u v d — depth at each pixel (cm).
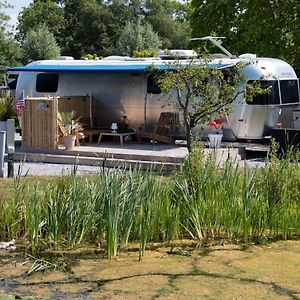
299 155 891
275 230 754
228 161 778
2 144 1139
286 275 614
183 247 707
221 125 1538
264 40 2100
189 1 2581
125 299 542
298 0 2034
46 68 1722
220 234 745
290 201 775
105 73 1730
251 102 1504
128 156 1397
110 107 1739
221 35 2339
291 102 1588
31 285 580
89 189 711
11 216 733
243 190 736
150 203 686
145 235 664
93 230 705
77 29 5003
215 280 596
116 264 644
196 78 1095
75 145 1555
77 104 1695
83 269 627
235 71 1388
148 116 1677
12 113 1969
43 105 1503
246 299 543
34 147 1514
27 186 838
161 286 577
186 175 759
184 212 738
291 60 2078
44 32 4309
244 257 676
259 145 1539
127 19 4975
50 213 697
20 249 693
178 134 1614
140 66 1609
